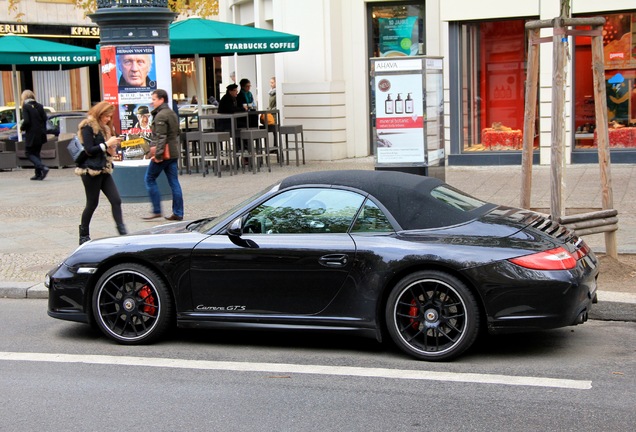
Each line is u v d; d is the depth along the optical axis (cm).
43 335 735
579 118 1627
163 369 621
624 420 491
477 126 1700
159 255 666
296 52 1955
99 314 688
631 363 605
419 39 1914
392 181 660
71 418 522
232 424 503
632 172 1494
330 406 530
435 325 607
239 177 1683
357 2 1933
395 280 616
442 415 507
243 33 1722
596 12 1584
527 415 503
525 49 1647
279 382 582
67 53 2036
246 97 1950
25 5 3450
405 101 1083
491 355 631
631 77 1587
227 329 671
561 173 818
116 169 1401
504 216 654
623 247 921
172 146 1195
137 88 1373
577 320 603
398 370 600
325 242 631
